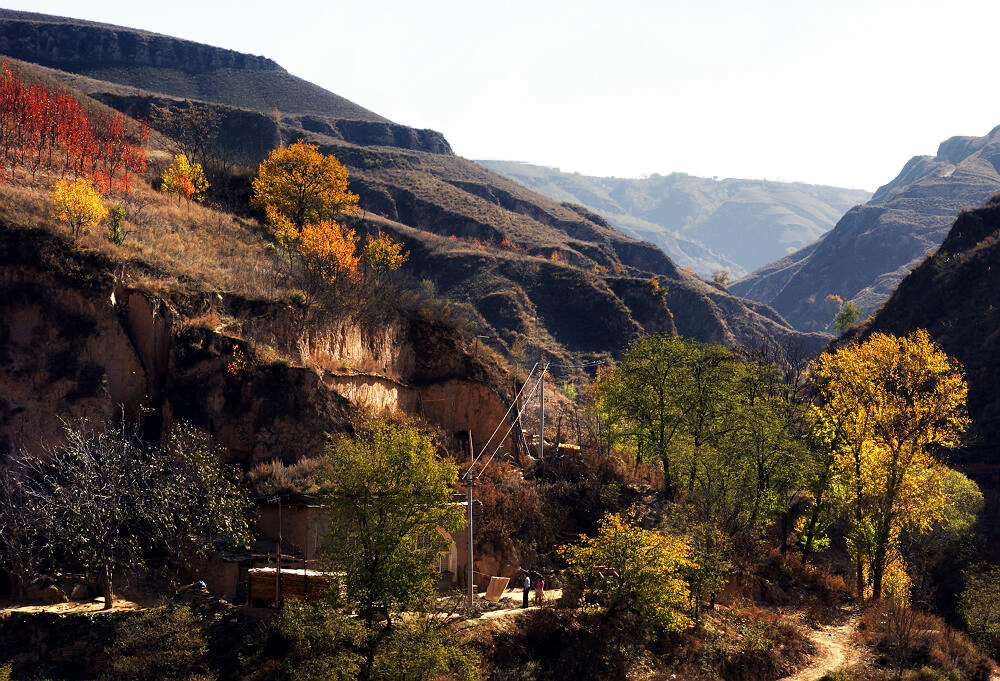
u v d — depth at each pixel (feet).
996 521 223.30
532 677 124.26
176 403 157.17
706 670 136.56
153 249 187.83
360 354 198.08
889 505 177.68
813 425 195.72
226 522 133.39
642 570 137.28
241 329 170.60
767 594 173.78
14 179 203.10
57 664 112.78
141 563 128.06
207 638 115.85
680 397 198.18
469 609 134.62
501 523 165.17
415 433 131.34
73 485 128.98
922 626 159.74
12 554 124.88
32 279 153.17
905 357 189.78
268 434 160.35
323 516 141.18
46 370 148.46
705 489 182.91
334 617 113.29
